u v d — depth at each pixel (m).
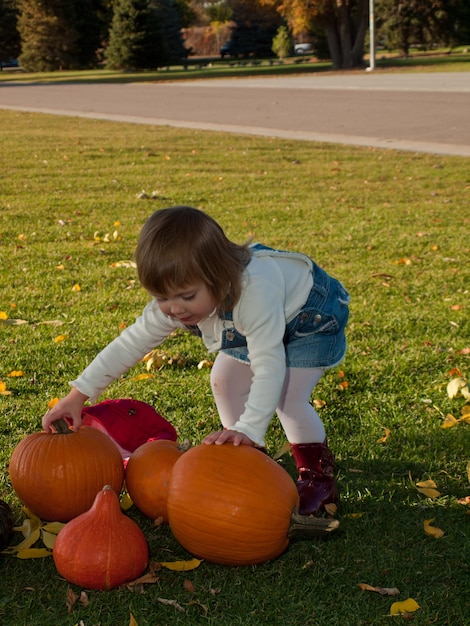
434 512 2.80
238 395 2.92
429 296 5.41
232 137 15.42
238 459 2.48
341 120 17.86
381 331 4.68
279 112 20.17
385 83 28.30
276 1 45.88
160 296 2.44
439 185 10.15
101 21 61.56
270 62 54.69
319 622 2.22
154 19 52.12
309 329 2.78
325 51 54.06
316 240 7.10
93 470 2.63
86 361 4.20
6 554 2.54
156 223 2.39
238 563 2.45
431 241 7.08
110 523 2.36
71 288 5.59
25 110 23.17
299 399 2.84
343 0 42.09
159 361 4.15
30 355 4.28
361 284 5.70
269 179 10.70
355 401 3.75
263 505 2.40
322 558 2.52
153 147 13.95
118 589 2.34
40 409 3.62
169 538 2.66
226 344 2.70
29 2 56.88
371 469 3.13
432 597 2.33
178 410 3.62
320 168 11.65
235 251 2.54
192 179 10.67
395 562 2.49
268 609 2.28
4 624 2.21
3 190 9.80
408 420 3.55
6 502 2.84
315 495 2.81
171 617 2.24
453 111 18.31
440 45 56.38
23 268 6.09
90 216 8.25
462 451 3.27
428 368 4.14
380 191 9.77
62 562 2.33
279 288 2.63
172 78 40.81
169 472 2.63
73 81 42.25
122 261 6.29
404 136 14.98
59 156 12.85
